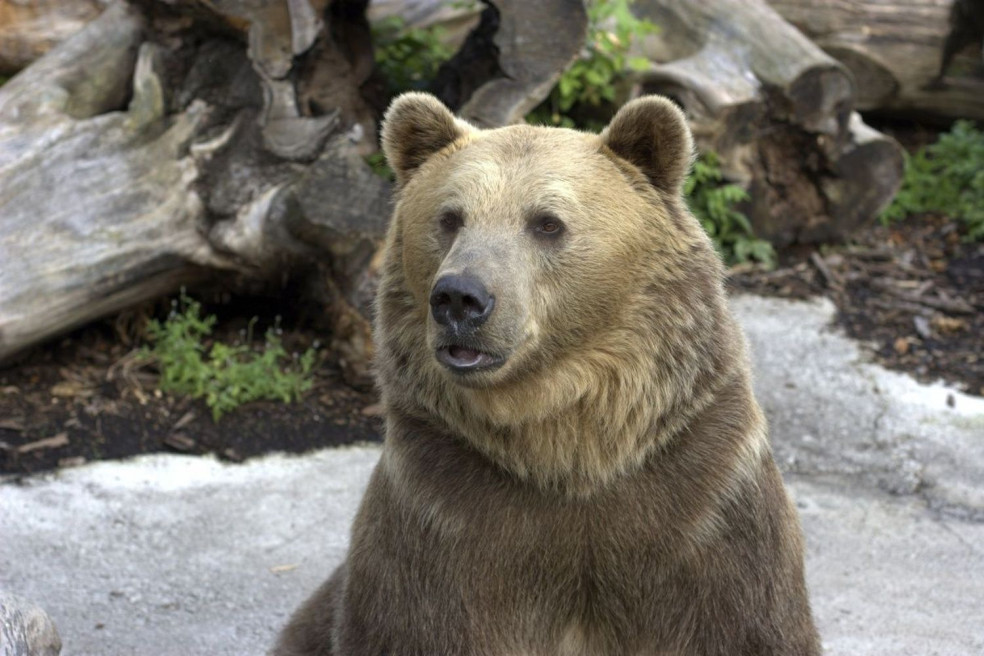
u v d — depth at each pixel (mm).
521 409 6195
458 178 6266
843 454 11539
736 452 6289
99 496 10422
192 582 9375
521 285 5969
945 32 17734
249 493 10633
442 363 5902
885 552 9992
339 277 12016
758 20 15352
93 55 12383
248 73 11969
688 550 6203
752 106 14766
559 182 6176
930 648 8555
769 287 14672
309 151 11812
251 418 11617
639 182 6477
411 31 15898
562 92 14297
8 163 11469
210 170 12039
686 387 6238
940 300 14227
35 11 14797
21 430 11172
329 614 7406
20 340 11445
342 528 10180
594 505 6266
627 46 14531
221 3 11391
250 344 12836
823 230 15539
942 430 11742
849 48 17781
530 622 6426
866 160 15305
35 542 9727
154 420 11492
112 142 11867
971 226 15984
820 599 9273
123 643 8523
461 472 6332
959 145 17156
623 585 6332
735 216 15070
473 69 13211
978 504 10688
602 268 6180
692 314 6301
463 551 6266
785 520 6555
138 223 11805
